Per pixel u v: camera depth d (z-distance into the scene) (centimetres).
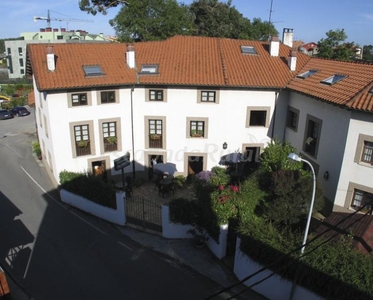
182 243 1783
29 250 1723
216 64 2483
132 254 1698
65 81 2197
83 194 2103
